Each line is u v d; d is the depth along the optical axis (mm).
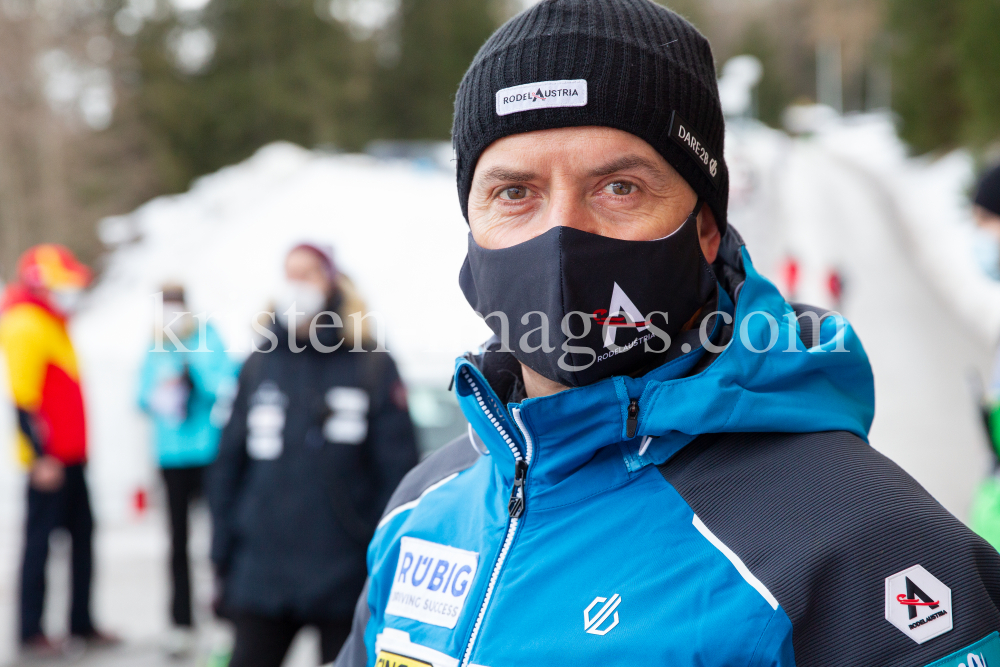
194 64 42094
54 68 29203
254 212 19078
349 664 1205
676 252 957
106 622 4578
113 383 6445
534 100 936
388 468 2869
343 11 48312
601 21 945
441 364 4543
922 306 12625
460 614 992
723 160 1036
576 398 937
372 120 48312
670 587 853
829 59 71312
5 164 26844
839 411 932
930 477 5949
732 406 887
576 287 929
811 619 792
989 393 2328
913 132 33375
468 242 1082
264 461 2875
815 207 24766
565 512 962
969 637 772
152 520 5848
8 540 5520
